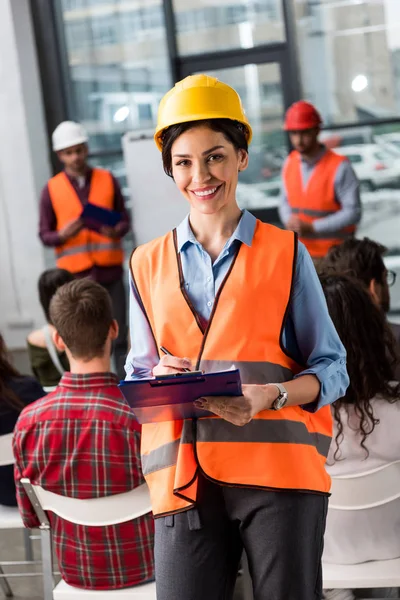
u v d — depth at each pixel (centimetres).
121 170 824
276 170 795
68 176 688
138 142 770
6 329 872
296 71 771
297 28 766
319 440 195
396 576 243
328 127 770
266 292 184
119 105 816
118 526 249
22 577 382
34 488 250
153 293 192
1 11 807
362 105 762
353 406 242
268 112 788
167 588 185
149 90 811
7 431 308
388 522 250
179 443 187
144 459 193
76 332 245
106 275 693
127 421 241
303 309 189
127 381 165
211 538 184
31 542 389
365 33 750
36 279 859
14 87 821
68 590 255
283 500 182
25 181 839
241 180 802
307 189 656
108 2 801
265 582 183
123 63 809
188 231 191
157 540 190
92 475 244
